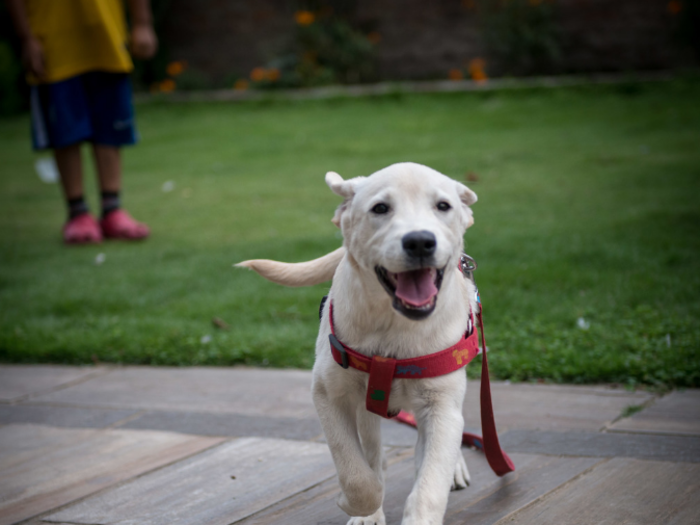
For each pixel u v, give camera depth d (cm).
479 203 821
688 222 671
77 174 809
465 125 1293
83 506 310
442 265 249
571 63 1556
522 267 586
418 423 268
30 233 877
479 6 1582
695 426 346
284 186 1010
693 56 1477
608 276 552
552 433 352
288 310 560
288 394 431
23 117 1761
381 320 264
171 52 1767
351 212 273
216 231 813
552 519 274
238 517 294
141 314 580
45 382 479
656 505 278
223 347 501
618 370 411
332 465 337
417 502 236
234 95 1623
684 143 1032
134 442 376
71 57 762
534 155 1048
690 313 475
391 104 1484
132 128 809
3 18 1753
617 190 823
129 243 799
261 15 1712
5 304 617
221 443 368
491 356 448
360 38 1647
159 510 303
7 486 332
